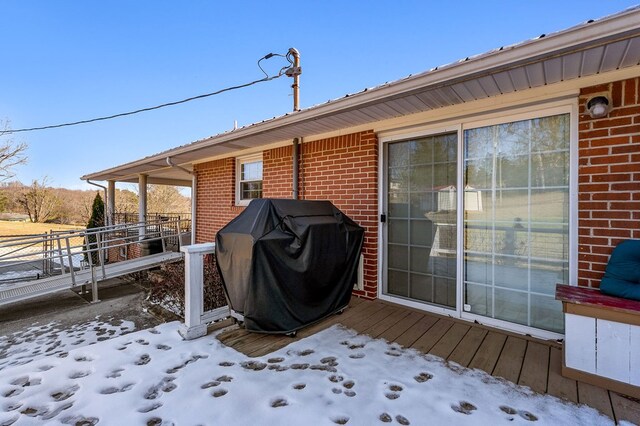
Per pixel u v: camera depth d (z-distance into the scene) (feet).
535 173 10.07
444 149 12.01
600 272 8.73
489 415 6.37
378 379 7.69
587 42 6.44
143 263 23.40
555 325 9.84
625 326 6.98
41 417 6.45
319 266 10.80
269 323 9.83
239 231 10.28
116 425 6.20
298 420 6.25
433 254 12.34
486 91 9.55
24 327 15.53
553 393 7.07
